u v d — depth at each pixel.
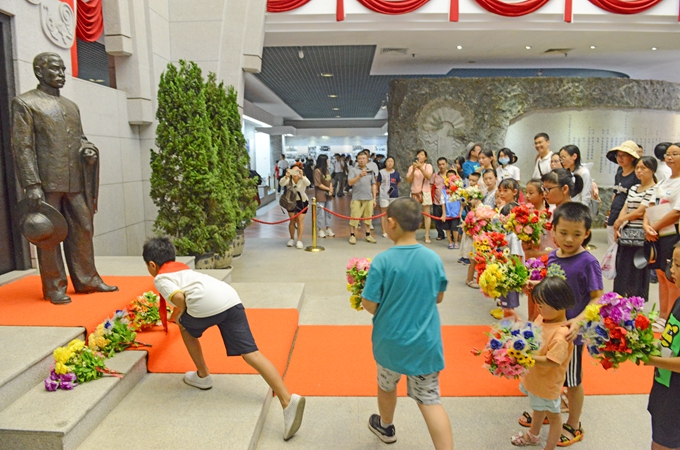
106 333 3.09
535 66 12.27
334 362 3.66
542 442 2.71
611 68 12.66
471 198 6.14
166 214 6.01
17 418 2.37
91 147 3.71
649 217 4.20
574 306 2.54
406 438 2.76
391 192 9.42
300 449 2.64
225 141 6.52
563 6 8.28
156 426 2.57
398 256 2.30
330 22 8.42
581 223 2.65
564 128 10.36
